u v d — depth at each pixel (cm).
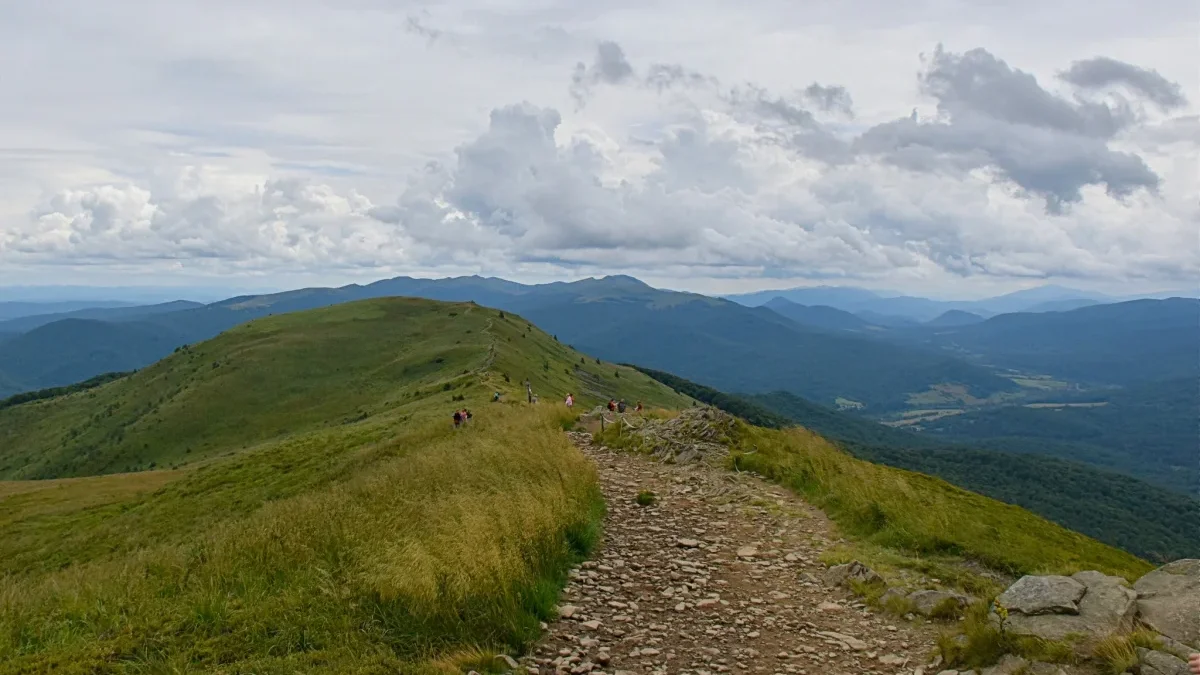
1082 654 838
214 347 18700
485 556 1066
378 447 4338
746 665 948
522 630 978
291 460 5834
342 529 1290
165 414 14838
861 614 1141
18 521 5712
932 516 1664
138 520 4850
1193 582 953
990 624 940
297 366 16712
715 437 2625
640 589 1234
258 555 1221
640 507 1844
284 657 831
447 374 13450
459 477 1633
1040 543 1822
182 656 835
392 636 902
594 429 3309
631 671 917
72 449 14638
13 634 978
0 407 19112
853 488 1848
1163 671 757
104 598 1088
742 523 1702
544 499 1451
